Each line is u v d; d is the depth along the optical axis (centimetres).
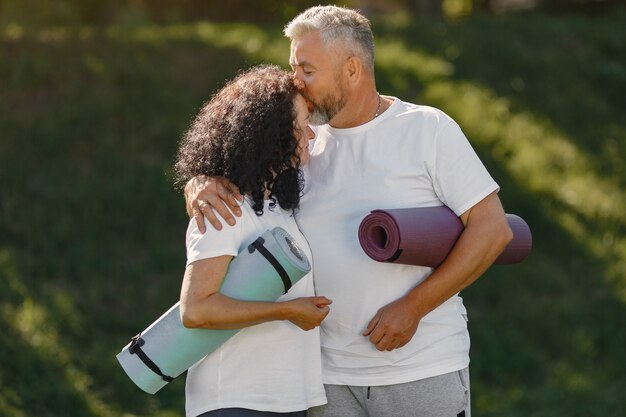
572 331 1148
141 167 1222
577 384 1038
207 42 1521
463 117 1462
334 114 532
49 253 1091
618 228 1341
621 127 1560
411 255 505
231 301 484
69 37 1474
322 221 538
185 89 1381
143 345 503
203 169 511
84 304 1020
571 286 1230
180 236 1166
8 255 1055
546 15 2033
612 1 2420
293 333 511
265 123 502
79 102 1306
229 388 502
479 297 1177
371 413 538
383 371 529
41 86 1329
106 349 954
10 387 873
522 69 1642
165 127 1291
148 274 1100
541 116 1540
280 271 489
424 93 1503
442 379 528
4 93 1306
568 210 1348
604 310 1187
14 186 1164
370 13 2505
